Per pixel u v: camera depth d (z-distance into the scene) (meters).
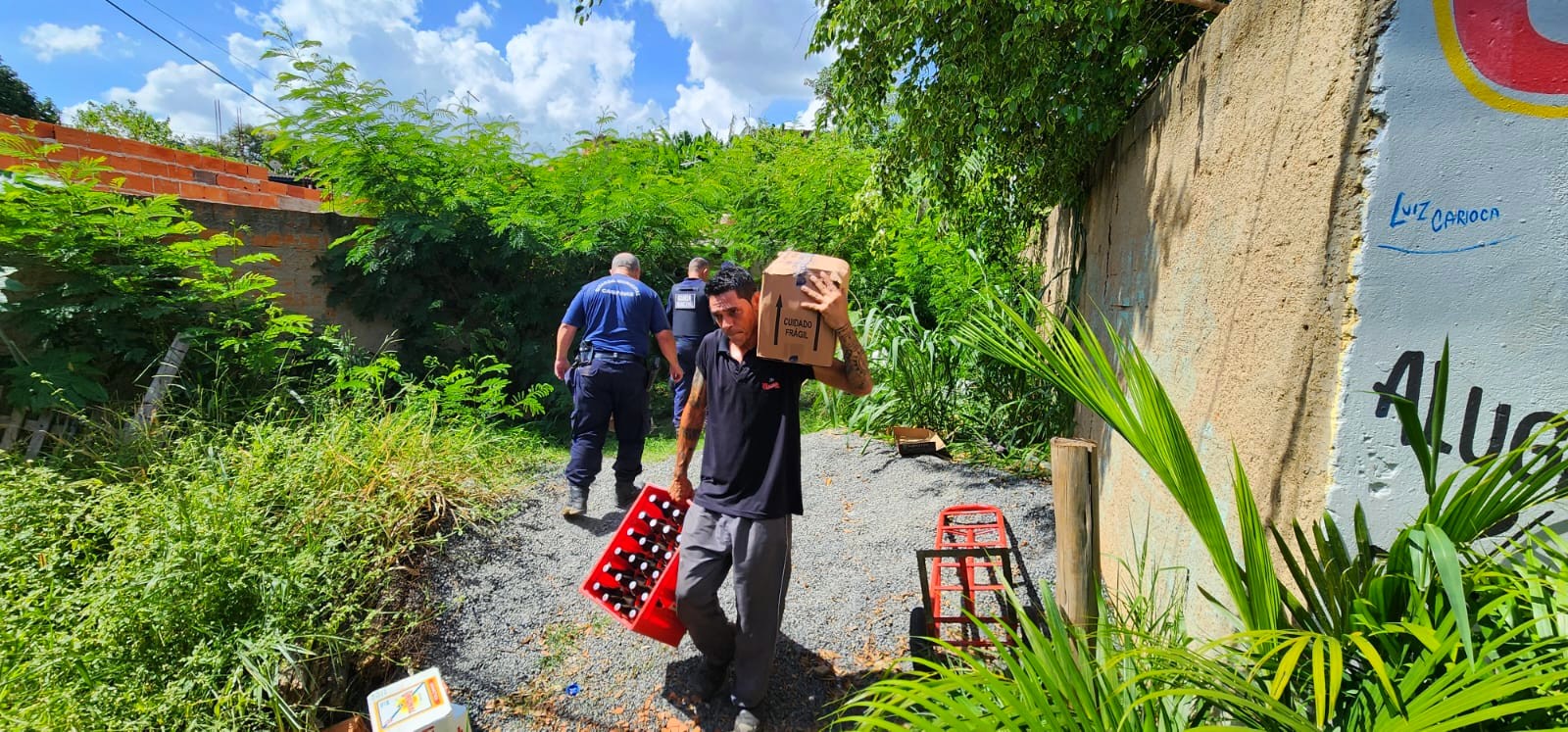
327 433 4.39
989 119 4.18
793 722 2.78
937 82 4.26
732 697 2.71
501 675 3.06
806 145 9.65
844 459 5.50
